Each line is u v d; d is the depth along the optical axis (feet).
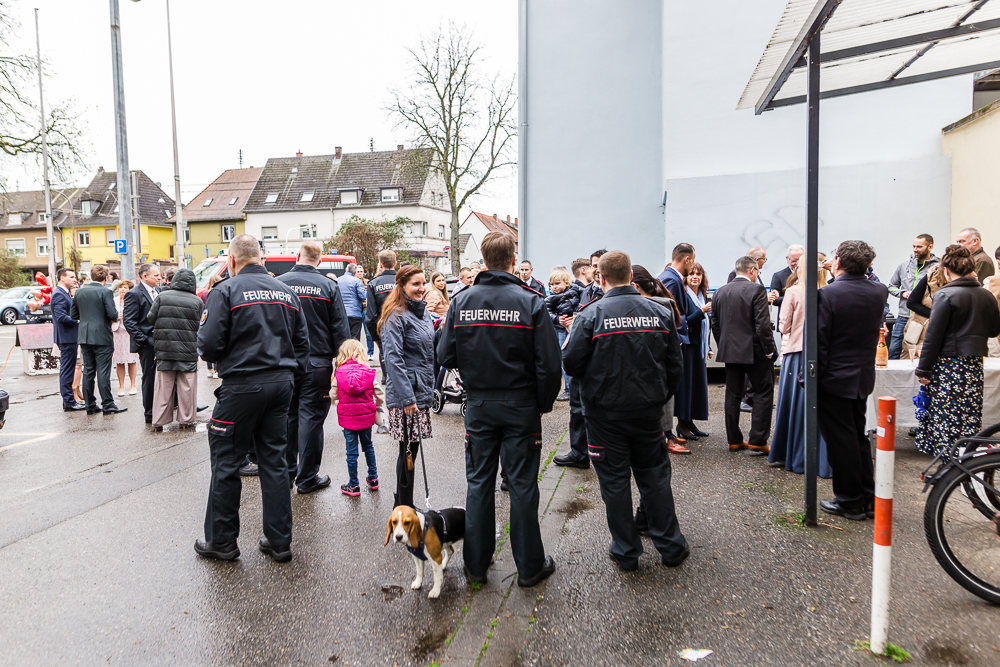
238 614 10.11
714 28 32.01
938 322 14.06
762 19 31.42
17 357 47.42
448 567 11.59
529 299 10.41
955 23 11.96
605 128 39.96
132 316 23.84
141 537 13.30
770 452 16.97
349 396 15.10
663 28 35.01
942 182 27.94
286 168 164.76
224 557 12.02
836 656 8.53
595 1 39.81
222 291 11.69
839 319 12.54
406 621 9.80
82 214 173.99
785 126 31.27
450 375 24.85
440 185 161.48
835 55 12.99
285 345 12.14
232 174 173.99
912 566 10.98
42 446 21.26
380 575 11.35
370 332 24.77
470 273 27.02
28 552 12.61
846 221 28.89
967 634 8.93
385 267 24.85
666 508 11.23
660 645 8.92
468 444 10.82
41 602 10.61
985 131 25.38
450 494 15.48
